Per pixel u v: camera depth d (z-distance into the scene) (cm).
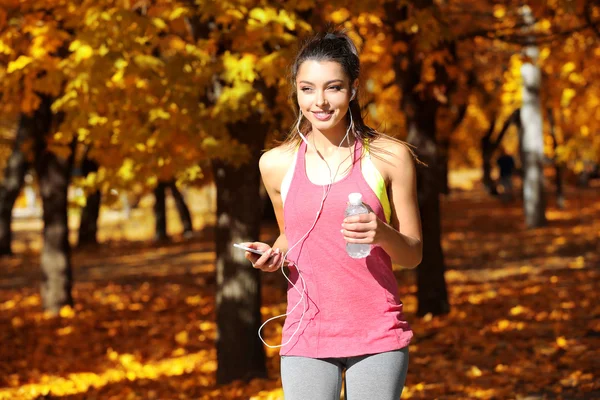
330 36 341
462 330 1073
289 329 343
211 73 760
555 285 1414
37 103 899
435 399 745
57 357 1091
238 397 795
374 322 334
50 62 827
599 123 2441
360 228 304
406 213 343
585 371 820
